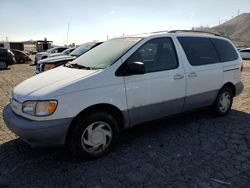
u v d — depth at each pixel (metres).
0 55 18.42
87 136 3.64
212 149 4.07
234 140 4.41
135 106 4.01
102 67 3.88
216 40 5.45
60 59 8.35
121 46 4.30
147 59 4.19
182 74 4.54
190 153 3.94
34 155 3.93
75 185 3.16
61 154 3.95
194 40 4.99
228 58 5.55
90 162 3.70
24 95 3.48
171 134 4.68
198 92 4.88
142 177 3.31
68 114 3.39
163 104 4.36
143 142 4.36
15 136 4.62
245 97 7.52
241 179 3.24
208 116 5.66
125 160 3.75
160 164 3.62
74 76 3.69
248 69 17.25
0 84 10.62
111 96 3.72
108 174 3.39
